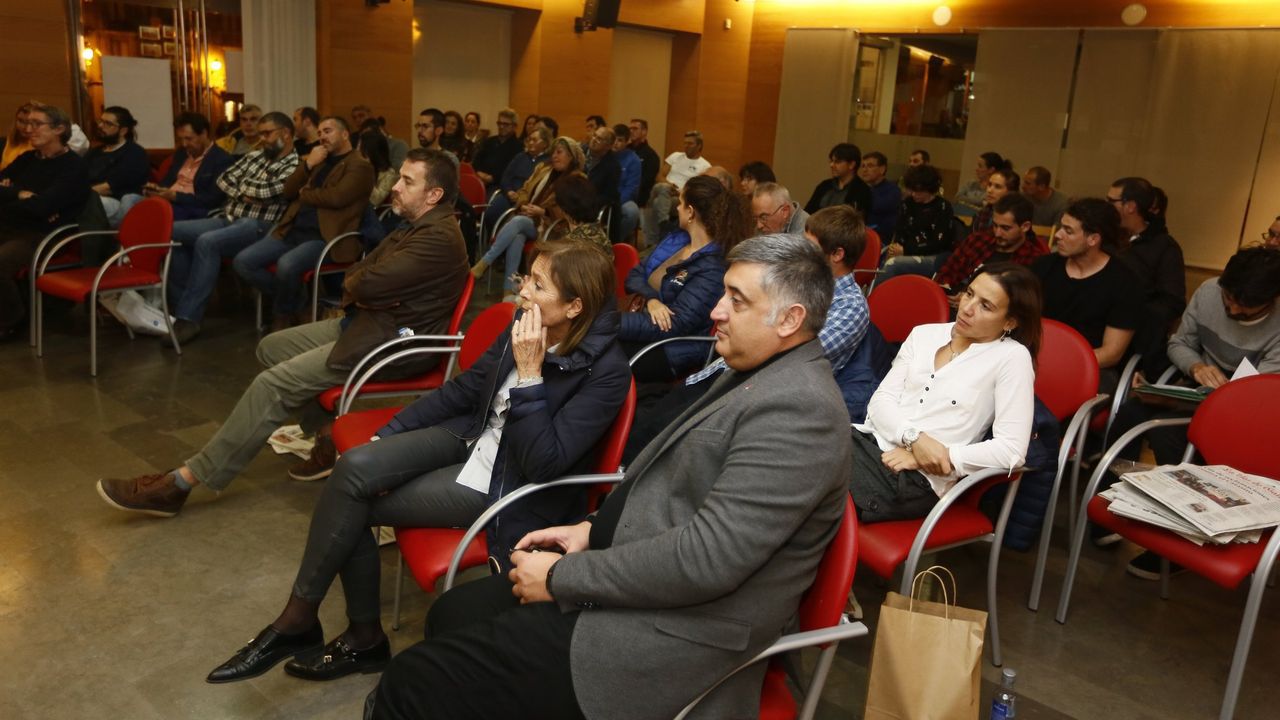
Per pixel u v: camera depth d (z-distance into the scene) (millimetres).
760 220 3598
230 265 5219
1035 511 2381
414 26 9930
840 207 2732
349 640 2172
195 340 4824
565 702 1496
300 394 2902
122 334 4844
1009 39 9633
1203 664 2482
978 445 2229
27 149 5410
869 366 2746
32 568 2611
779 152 11773
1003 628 2594
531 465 1972
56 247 4426
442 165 3078
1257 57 8227
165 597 2514
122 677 2174
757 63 11945
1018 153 9758
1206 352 3146
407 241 3041
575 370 2072
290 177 4980
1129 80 8977
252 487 3189
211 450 2852
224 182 5180
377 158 6332
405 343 3000
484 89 10664
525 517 2061
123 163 5582
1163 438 2975
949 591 2762
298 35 8602
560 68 10883
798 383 1487
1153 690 2350
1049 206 6457
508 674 1521
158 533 2846
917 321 3115
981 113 9938
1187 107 8672
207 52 8109
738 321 1554
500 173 8383
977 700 1749
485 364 2373
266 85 8445
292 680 2199
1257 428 2398
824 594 1519
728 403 1550
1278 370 2947
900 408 2443
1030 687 2326
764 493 1408
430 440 2213
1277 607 2809
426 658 1568
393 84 9469
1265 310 2951
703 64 12172
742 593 1464
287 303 4863
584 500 2160
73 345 4621
